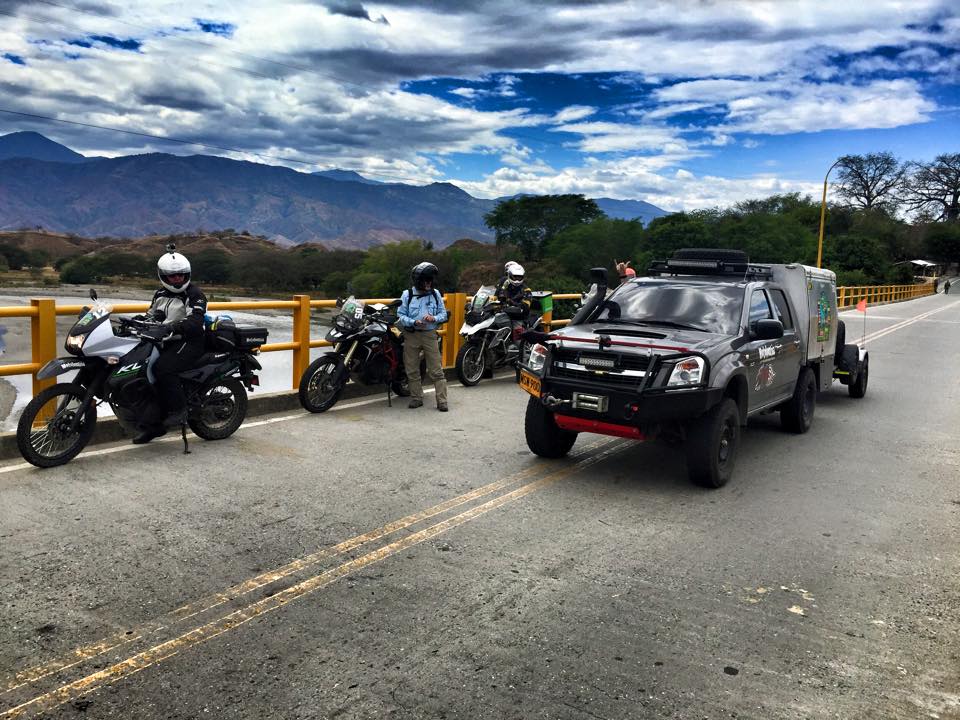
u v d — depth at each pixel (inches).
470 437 305.3
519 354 452.4
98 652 130.3
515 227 4239.7
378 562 172.9
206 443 278.5
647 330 261.4
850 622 149.6
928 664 133.9
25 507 201.8
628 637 140.3
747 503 227.9
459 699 118.8
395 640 136.9
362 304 361.4
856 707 119.9
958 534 204.5
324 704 116.6
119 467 242.4
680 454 284.0
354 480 238.1
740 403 258.4
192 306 253.9
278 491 223.8
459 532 194.5
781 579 170.1
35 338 260.4
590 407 237.3
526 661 130.6
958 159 4805.6
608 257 3368.6
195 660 128.6
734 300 277.0
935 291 3019.2
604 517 210.4
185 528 190.2
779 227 3334.2
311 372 337.4
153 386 253.0
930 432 347.6
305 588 157.6
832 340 373.1
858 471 271.4
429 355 357.1
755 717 116.4
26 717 111.9
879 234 4264.3
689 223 3161.9
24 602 147.9
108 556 171.0
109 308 249.4
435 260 3750.0
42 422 260.5
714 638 141.1
